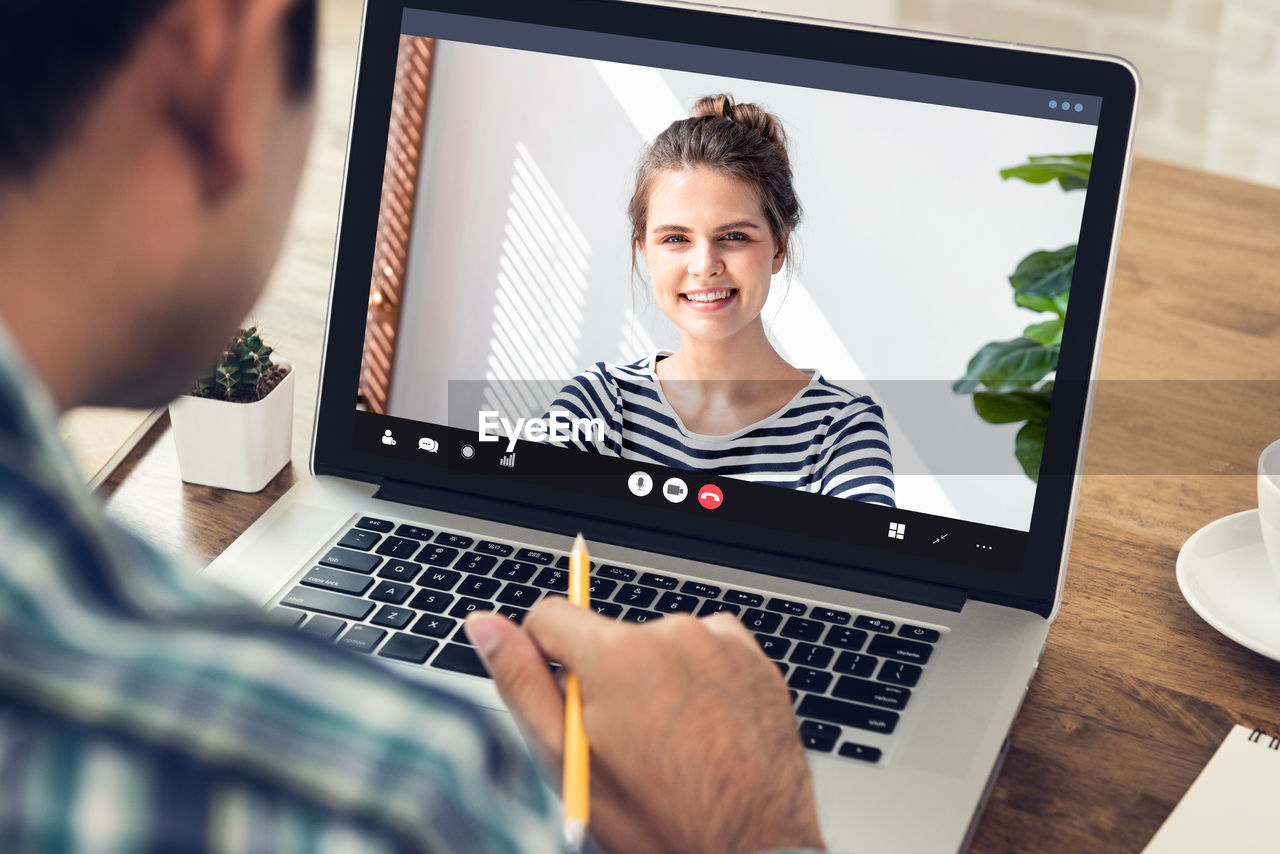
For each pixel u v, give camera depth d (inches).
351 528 29.6
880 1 84.5
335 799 8.1
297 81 10.7
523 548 29.3
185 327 11.4
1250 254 43.4
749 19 29.3
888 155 28.7
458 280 30.8
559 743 15.9
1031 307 27.9
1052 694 26.5
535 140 30.3
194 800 7.8
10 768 7.6
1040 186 27.8
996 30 82.4
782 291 29.3
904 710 24.5
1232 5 74.5
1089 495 33.5
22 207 9.8
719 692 15.8
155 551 9.4
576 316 30.3
